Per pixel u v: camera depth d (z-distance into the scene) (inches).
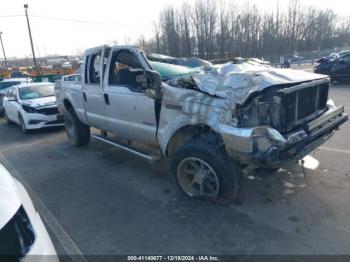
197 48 1795.0
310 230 111.1
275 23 1952.5
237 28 1785.2
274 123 114.4
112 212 136.7
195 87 133.3
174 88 136.6
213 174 127.0
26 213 74.0
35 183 179.9
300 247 102.3
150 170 185.5
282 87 116.6
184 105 130.4
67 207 145.3
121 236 117.4
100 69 188.1
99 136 210.8
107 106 184.2
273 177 156.3
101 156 221.8
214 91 122.7
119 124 178.2
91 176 183.3
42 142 285.6
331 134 142.9
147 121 155.5
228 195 126.9
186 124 132.1
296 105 120.4
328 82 144.5
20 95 355.3
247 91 113.3
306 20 2193.7
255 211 126.6
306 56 1881.2
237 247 104.9
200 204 136.1
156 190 156.1
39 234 72.9
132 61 165.6
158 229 119.8
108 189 162.1
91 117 209.0
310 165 165.0
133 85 169.0
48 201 153.3
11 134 343.6
